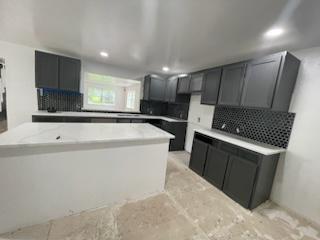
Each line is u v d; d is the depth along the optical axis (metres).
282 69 1.88
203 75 3.26
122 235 1.46
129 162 1.91
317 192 1.86
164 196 2.14
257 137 2.51
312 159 1.92
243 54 2.45
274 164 2.17
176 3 1.34
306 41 1.79
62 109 3.63
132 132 2.03
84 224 1.55
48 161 1.46
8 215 1.38
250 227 1.72
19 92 3.17
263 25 1.56
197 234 1.56
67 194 1.60
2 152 1.28
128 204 1.91
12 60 3.02
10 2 1.50
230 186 2.24
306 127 1.97
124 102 5.93
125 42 2.38
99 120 3.56
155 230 1.56
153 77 4.44
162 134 2.09
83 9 1.57
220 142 2.46
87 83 4.41
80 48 2.85
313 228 1.79
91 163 1.67
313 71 1.93
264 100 2.06
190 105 4.22
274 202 2.25
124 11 1.55
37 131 1.64
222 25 1.64
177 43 2.23
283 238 1.62
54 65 3.11
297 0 1.15
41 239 1.35
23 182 1.39
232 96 2.56
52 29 2.11
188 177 2.73
